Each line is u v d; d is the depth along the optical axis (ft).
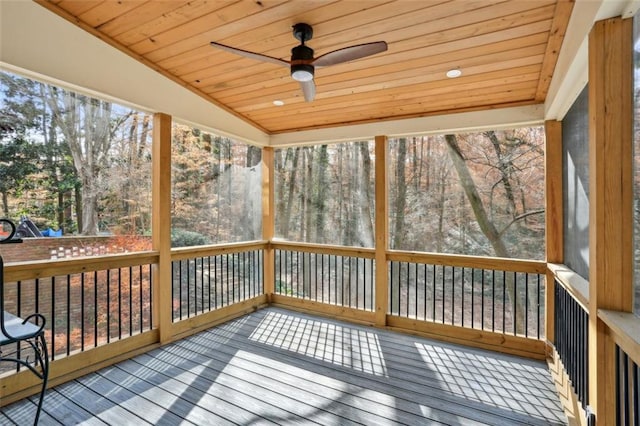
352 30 7.63
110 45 8.80
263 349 10.23
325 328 12.19
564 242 9.25
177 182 11.73
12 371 7.40
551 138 9.53
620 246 4.88
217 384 8.11
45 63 7.53
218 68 10.02
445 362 9.48
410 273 12.83
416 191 13.50
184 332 11.24
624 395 4.55
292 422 6.68
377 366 9.17
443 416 6.93
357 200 14.62
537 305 10.04
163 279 10.44
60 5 7.62
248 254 14.38
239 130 13.29
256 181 15.08
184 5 7.34
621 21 4.77
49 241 8.38
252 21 7.65
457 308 12.07
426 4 6.61
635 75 4.64
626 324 4.35
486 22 6.97
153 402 7.30
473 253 12.57
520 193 12.00
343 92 10.71
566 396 7.48
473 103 10.62
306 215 15.39
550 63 7.91
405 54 8.38
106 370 8.75
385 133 12.32
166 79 10.29
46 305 8.13
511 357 9.86
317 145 14.79
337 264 14.01
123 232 10.01
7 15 6.98
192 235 12.22
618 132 4.84
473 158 12.72
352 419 6.80
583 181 7.25
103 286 9.39
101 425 6.48
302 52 7.18
